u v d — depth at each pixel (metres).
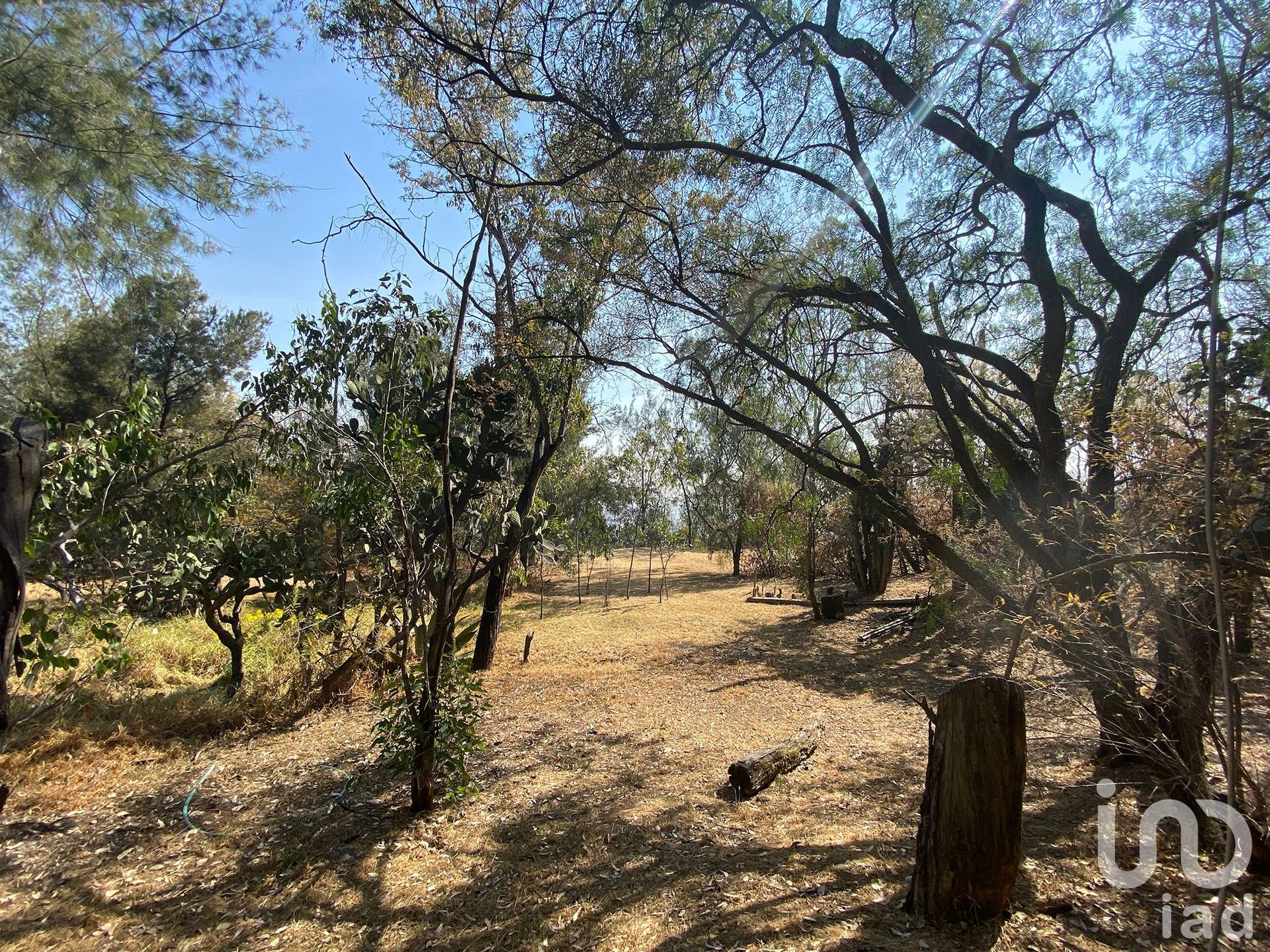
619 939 3.21
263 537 7.27
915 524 5.15
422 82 5.78
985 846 3.04
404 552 4.79
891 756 5.97
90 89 5.01
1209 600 3.13
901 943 2.96
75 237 5.40
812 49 5.43
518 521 8.33
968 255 6.60
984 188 6.04
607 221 6.48
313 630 7.56
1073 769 5.20
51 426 4.23
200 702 7.34
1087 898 3.25
